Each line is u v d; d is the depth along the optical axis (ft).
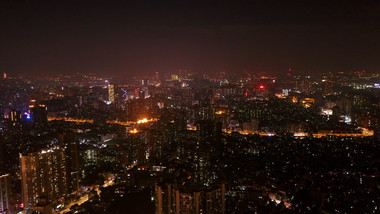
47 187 599.57
